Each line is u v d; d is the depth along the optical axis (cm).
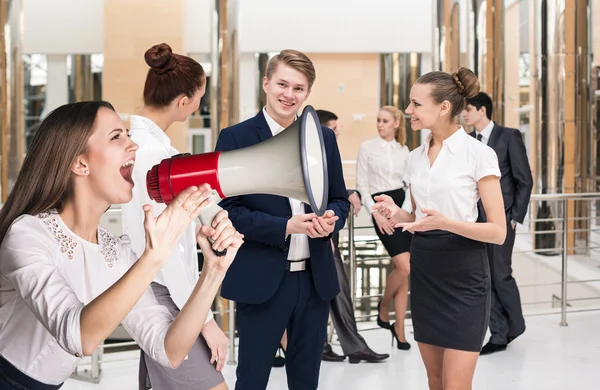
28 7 1374
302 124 142
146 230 132
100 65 1439
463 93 268
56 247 152
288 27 1368
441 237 271
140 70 1391
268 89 275
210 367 235
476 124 462
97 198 154
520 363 432
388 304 473
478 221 282
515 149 452
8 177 968
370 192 548
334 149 290
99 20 1380
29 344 154
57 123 149
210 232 151
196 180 139
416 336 283
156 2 1370
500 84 881
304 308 274
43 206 151
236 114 1015
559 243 868
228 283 270
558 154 872
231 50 1002
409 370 418
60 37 1379
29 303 140
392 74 1507
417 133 1513
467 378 270
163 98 247
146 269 131
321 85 1515
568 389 385
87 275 158
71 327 129
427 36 1398
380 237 473
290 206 276
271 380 402
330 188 289
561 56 860
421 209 258
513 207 456
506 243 459
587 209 877
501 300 455
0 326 155
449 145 269
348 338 430
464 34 910
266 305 270
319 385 393
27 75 1443
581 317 538
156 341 164
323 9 1370
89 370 409
